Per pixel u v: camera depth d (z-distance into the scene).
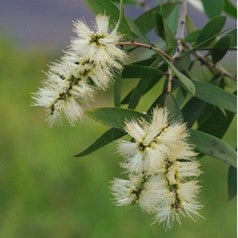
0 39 2.16
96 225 1.76
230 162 0.57
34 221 1.76
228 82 0.74
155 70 0.60
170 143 0.52
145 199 0.53
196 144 0.57
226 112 0.69
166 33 0.65
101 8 0.60
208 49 0.68
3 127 1.94
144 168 0.52
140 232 1.71
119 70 0.58
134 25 0.62
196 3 0.93
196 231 1.70
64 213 1.81
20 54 2.17
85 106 0.56
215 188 1.85
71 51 0.56
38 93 0.56
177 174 0.53
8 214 1.76
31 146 1.92
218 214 1.78
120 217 1.75
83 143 2.00
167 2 0.75
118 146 0.53
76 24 0.55
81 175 1.90
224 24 0.67
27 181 1.82
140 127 0.54
